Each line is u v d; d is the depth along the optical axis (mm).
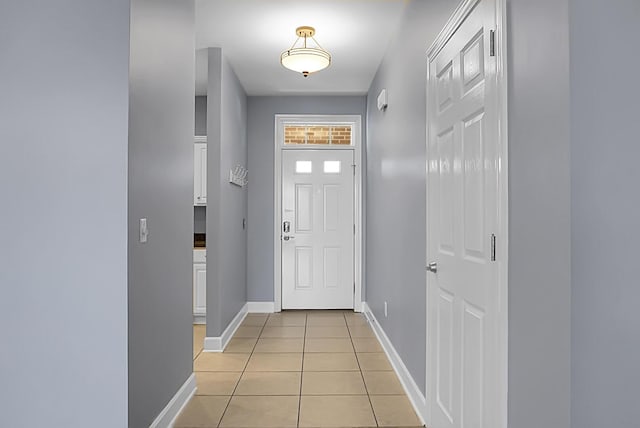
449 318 2281
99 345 1947
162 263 2439
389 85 4027
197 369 3631
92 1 1967
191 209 3018
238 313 5113
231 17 3529
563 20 1289
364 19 3564
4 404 1955
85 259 1947
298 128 5969
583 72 1264
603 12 1262
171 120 2586
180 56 2752
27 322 1953
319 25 3682
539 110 1429
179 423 2670
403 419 2754
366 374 3529
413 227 3053
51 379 1952
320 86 5383
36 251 1953
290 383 3332
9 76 1970
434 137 2529
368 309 5383
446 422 2305
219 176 4156
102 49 1968
